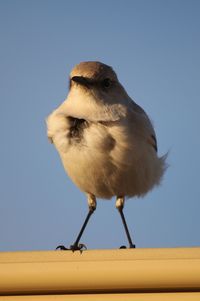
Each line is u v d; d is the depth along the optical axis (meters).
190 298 6.20
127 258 6.31
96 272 6.27
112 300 6.28
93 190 12.20
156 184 12.41
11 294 6.41
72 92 11.63
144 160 11.60
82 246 11.64
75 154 11.21
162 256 6.26
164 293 6.25
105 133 11.10
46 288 6.34
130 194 12.37
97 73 11.64
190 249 6.27
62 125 11.29
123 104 11.57
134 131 11.40
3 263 6.41
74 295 6.35
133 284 6.23
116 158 11.20
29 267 6.37
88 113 11.27
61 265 6.32
